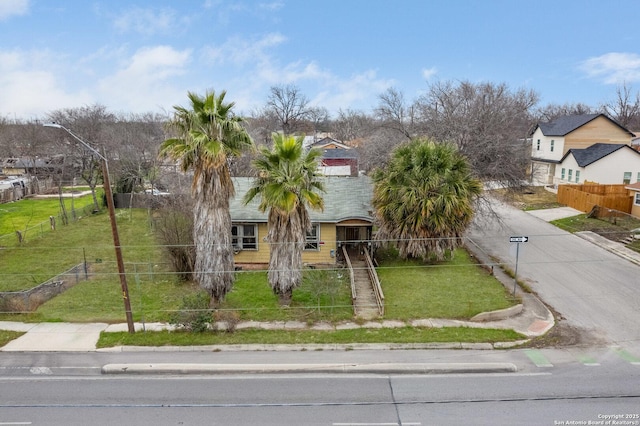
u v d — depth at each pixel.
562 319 13.91
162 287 17.75
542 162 40.16
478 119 25.67
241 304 15.54
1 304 15.22
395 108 32.34
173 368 11.09
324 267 19.42
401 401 9.56
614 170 33.38
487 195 27.22
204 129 13.65
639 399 9.45
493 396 9.69
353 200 21.08
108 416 9.14
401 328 13.49
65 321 14.47
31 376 10.91
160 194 32.69
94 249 23.25
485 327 13.46
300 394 9.95
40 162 48.19
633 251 20.45
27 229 26.48
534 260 19.78
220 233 14.05
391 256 20.66
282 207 13.37
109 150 36.56
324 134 81.25
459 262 19.83
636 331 12.95
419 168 18.02
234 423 8.83
